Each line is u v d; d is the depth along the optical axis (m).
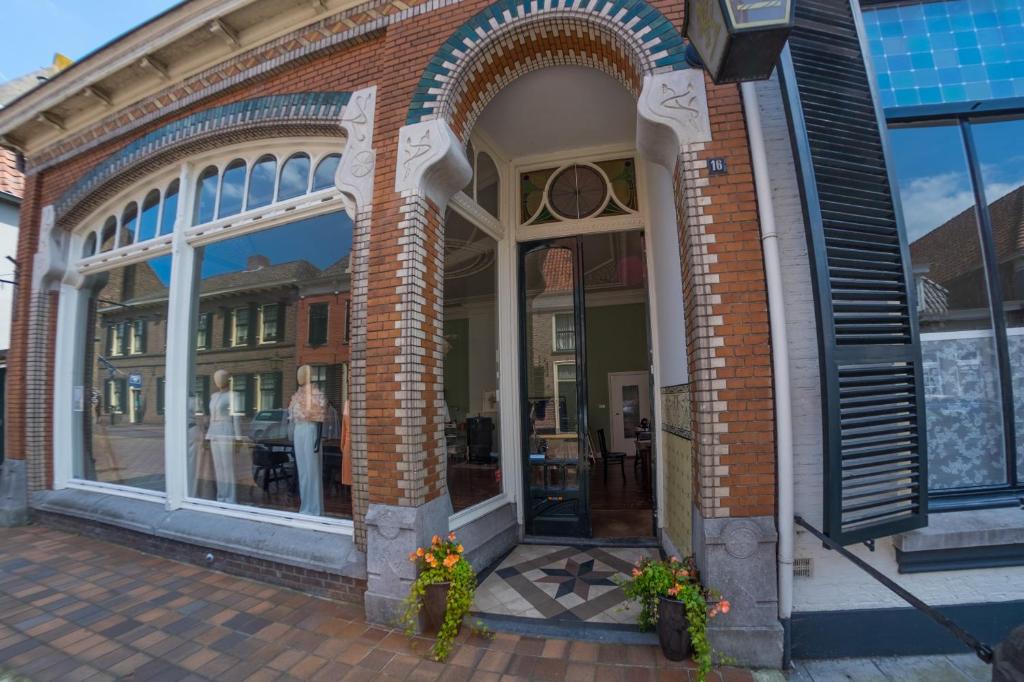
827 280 3.02
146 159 5.75
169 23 5.18
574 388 5.41
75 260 6.89
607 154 5.51
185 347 5.54
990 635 3.14
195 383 5.53
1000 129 3.69
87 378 6.77
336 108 4.38
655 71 3.45
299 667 3.05
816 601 3.20
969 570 3.20
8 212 10.05
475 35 3.92
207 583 4.37
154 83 5.80
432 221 4.07
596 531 5.44
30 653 3.27
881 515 3.01
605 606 3.70
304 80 4.71
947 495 3.38
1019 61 3.70
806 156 3.11
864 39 3.45
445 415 4.48
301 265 4.97
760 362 3.10
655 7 3.56
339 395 4.61
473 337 5.21
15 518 6.39
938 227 3.62
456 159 3.96
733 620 3.01
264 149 5.10
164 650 3.28
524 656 3.11
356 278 4.02
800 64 3.31
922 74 3.72
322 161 4.80
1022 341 3.53
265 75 4.90
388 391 3.72
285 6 4.71
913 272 3.51
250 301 5.27
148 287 6.12
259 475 5.02
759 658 2.96
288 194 4.97
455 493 4.65
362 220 4.03
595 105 4.75
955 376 3.52
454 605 3.23
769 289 3.07
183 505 5.28
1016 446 3.46
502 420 5.39
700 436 3.15
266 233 5.20
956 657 3.12
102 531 5.73
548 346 5.53
